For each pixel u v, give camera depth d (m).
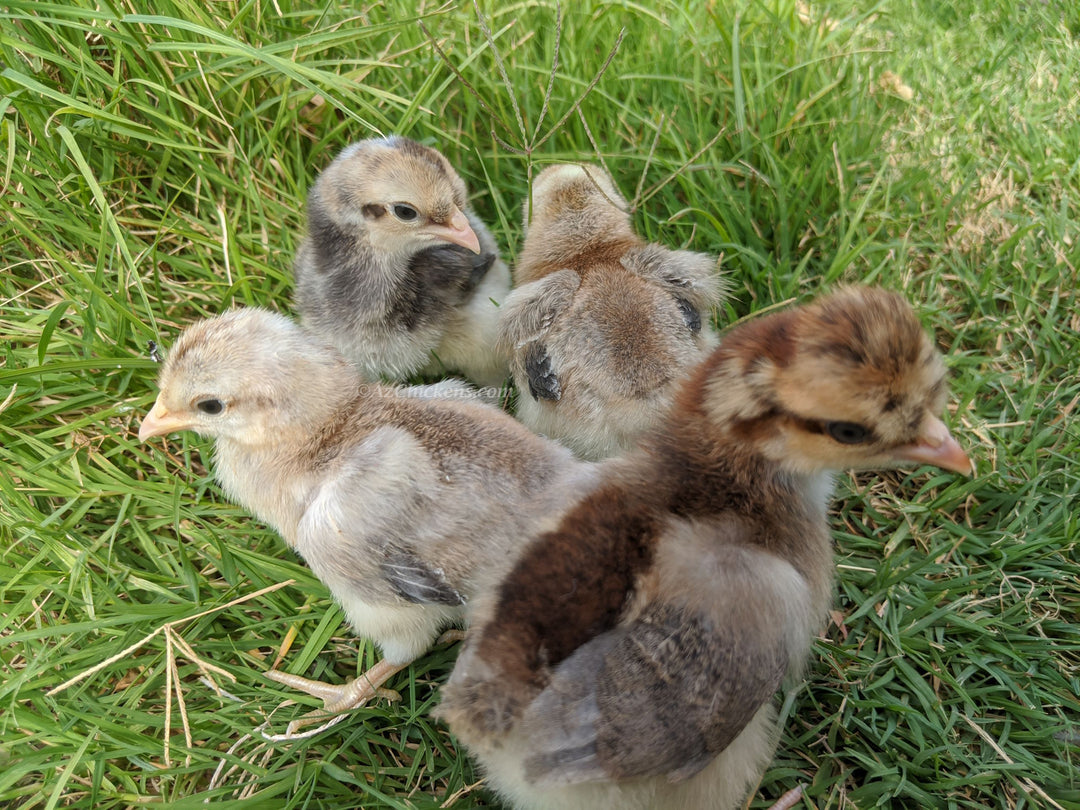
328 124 0.27
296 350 0.18
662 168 0.27
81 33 0.24
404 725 0.18
